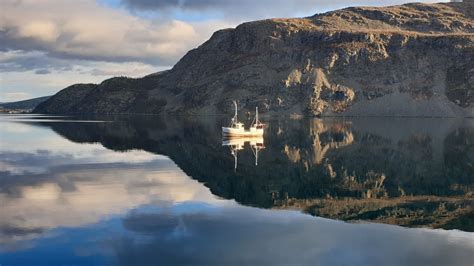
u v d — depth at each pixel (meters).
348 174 63.91
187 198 45.53
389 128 168.50
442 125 187.75
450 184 55.25
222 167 70.31
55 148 95.25
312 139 122.81
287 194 48.66
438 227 35.12
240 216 38.34
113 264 27.06
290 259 27.97
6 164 69.75
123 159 77.12
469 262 27.47
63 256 28.31
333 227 35.03
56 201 43.00
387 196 47.84
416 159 80.38
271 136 134.00
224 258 28.14
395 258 28.17
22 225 34.66
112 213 38.62
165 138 124.94
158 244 30.59
